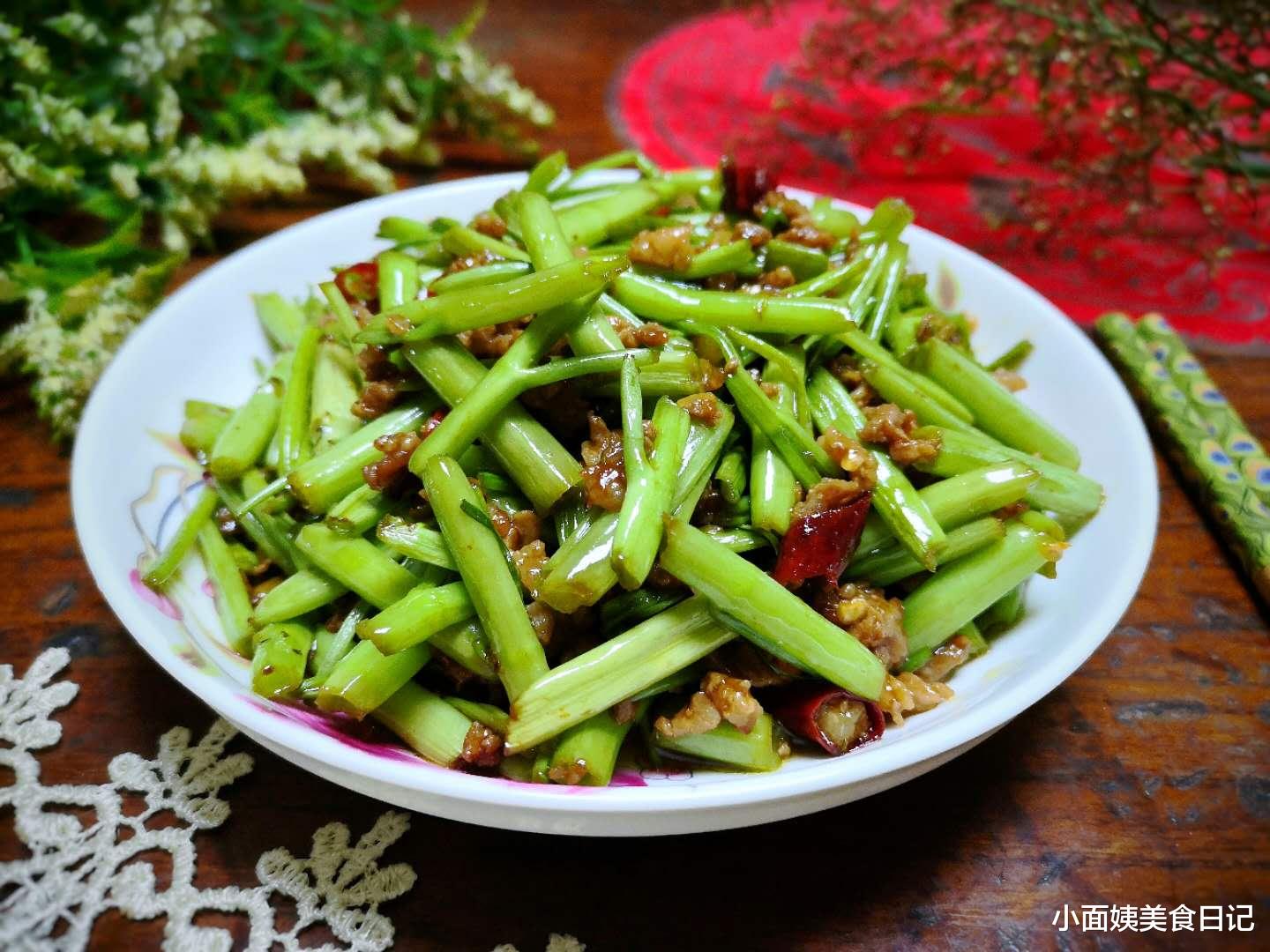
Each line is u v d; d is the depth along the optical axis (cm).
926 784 24
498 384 22
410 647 21
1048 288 40
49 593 28
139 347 27
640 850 22
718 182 30
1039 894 22
